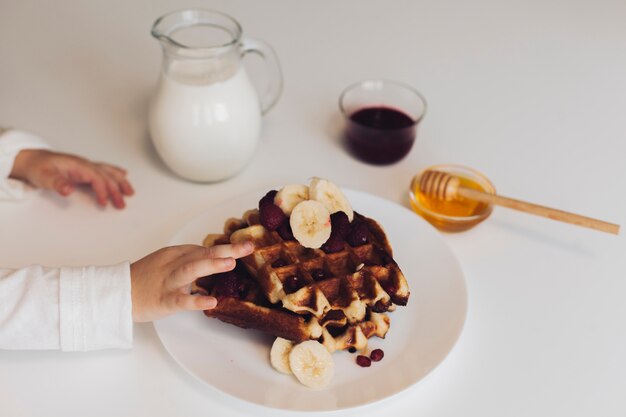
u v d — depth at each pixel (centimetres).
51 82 96
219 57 77
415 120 87
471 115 94
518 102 96
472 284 75
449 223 78
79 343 66
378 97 90
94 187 81
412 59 103
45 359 67
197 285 69
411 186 81
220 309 67
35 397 64
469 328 71
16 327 65
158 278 66
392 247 75
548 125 93
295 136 90
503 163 87
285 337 65
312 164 87
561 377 67
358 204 79
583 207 82
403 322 70
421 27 110
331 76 99
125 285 66
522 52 105
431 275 73
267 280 67
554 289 75
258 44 82
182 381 66
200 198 82
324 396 63
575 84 99
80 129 89
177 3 112
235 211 78
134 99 94
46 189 82
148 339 69
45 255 75
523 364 68
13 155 81
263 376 65
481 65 102
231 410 64
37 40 103
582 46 106
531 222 81
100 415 64
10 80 96
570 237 80
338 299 68
